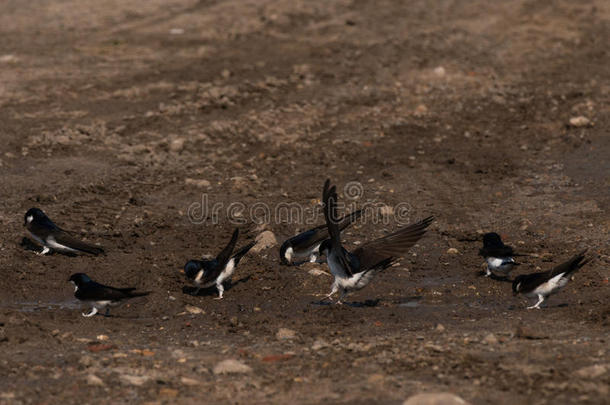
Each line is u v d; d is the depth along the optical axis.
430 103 25.61
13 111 23.66
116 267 14.20
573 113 24.28
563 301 12.66
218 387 8.84
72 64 29.27
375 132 22.97
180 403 8.35
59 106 24.36
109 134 21.91
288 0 38.81
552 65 29.78
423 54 30.67
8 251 14.69
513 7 37.53
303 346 10.57
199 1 39.47
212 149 21.36
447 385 8.70
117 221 16.52
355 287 10.73
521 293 12.43
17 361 9.77
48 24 35.22
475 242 15.82
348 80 27.61
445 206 17.77
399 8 37.75
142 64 29.47
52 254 14.70
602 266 14.18
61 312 12.23
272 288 13.55
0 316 11.40
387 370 9.29
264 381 9.02
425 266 14.61
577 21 35.50
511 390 8.45
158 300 12.79
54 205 17.12
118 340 10.91
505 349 10.02
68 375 9.27
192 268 12.94
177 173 19.61
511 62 30.14
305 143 22.03
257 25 35.09
